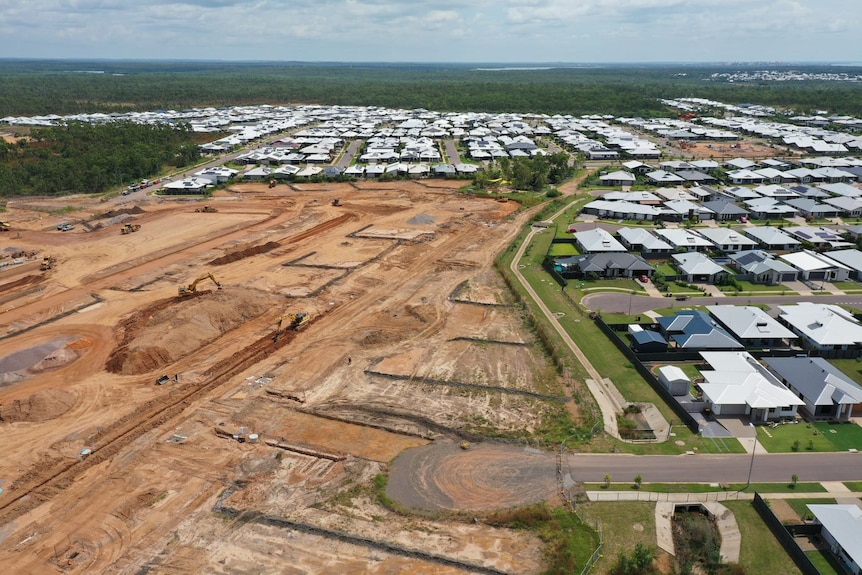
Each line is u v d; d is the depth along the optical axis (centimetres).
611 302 7775
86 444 5006
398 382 5919
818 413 5288
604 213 11831
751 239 9912
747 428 5128
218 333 6975
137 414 5425
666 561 3747
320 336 6925
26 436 5128
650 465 4656
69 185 14300
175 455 4856
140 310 7569
